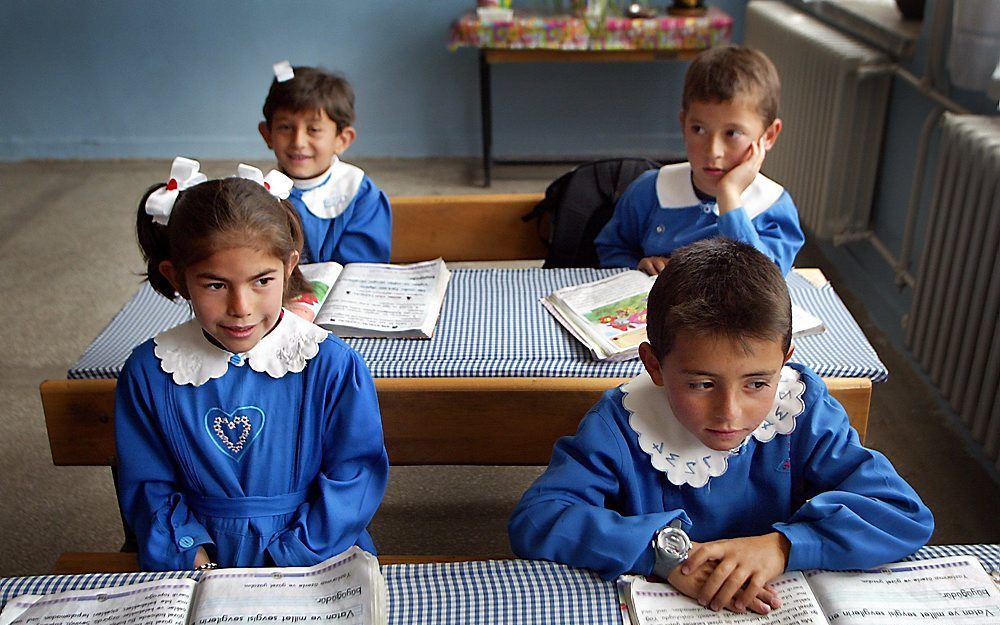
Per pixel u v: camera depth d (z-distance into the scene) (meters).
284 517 1.23
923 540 1.02
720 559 0.99
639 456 1.13
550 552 1.05
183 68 4.66
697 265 1.05
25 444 2.39
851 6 3.23
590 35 3.89
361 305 1.69
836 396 1.39
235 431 1.21
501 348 1.56
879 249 2.93
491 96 4.64
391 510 2.13
